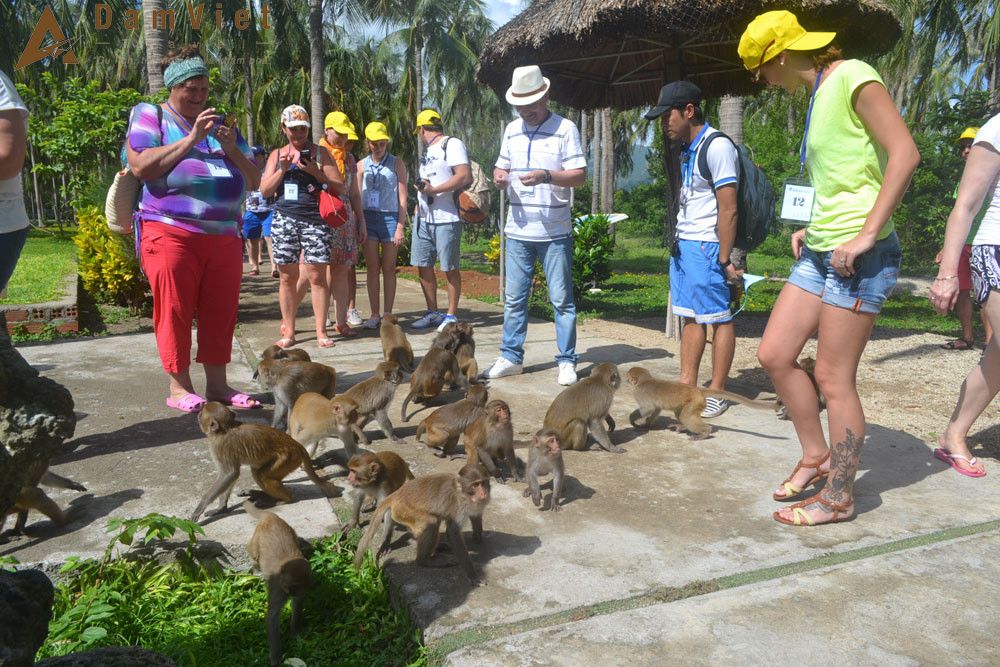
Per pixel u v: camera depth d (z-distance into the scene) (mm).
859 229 3713
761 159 33781
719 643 2936
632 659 2842
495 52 9133
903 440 5406
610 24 7617
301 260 8117
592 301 15477
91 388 6449
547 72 9633
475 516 3711
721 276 5699
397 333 7379
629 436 5477
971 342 9141
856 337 3785
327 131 8383
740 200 5566
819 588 3334
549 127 6523
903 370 8086
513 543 3787
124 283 11859
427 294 9812
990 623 3072
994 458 5227
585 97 10477
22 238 3576
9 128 3305
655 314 11758
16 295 10992
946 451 4887
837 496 3945
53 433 3562
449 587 3361
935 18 21281
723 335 5805
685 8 7109
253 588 3543
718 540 3812
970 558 3611
